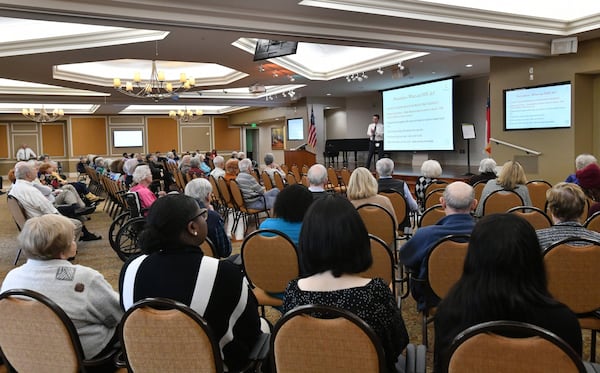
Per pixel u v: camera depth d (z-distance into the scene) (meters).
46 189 6.29
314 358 1.42
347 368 1.40
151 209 1.77
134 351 1.60
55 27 7.14
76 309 1.83
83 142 21.48
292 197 2.74
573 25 7.00
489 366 1.25
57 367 1.79
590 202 4.00
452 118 11.88
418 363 1.77
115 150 22.08
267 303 2.76
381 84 12.98
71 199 6.59
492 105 9.21
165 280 1.68
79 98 13.71
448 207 2.68
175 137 23.11
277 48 7.09
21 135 20.80
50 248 1.84
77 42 6.99
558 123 8.07
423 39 6.62
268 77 11.06
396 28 6.28
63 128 21.47
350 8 5.48
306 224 1.56
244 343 1.78
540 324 1.26
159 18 5.05
